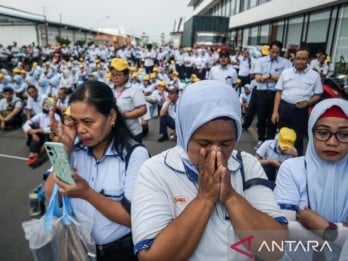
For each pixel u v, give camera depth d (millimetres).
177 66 17453
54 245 1326
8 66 19641
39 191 1617
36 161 4898
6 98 7281
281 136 3244
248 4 23484
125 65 3338
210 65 15812
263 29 20391
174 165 994
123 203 1347
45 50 24094
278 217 979
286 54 8852
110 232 1423
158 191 979
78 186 1267
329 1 11023
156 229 917
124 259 1461
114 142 1465
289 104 4551
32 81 9883
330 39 11883
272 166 3170
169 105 6238
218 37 20969
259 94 5562
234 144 930
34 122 5363
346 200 1429
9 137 6559
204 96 875
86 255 1350
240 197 897
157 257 872
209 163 863
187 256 890
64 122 1413
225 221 936
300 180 1496
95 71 13828
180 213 916
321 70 9156
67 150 1371
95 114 1354
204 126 871
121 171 1436
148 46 21344
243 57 12305
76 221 1348
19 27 32000
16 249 2754
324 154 1423
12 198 3781
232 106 885
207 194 883
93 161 1461
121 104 3273
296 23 15133
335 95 5516
